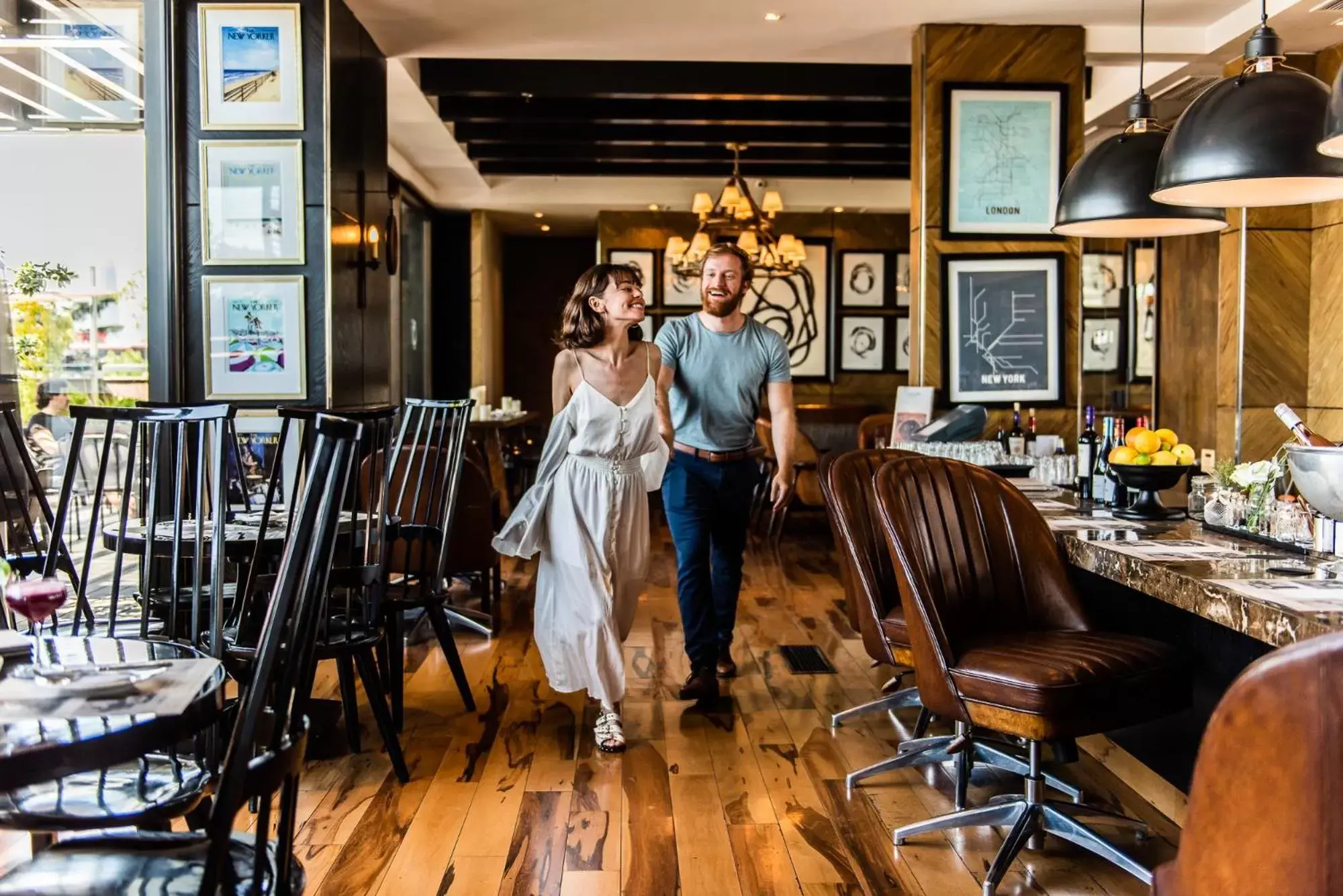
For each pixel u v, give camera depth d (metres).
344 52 5.15
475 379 11.19
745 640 4.84
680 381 3.82
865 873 2.48
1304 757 1.08
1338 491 2.08
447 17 5.46
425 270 10.88
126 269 4.67
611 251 11.33
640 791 2.99
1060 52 5.62
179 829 2.61
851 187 11.02
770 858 2.55
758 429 8.42
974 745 2.99
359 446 1.61
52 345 4.57
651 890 2.38
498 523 6.06
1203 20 5.55
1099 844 2.41
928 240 5.62
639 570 3.44
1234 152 2.49
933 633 2.43
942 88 5.59
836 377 11.54
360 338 5.47
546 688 4.06
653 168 10.16
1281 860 1.11
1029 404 5.64
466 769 3.16
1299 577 2.07
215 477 2.41
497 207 11.01
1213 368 6.75
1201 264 6.65
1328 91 2.51
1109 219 3.17
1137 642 2.50
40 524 4.41
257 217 4.82
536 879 2.43
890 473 2.66
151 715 1.42
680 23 5.57
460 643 4.78
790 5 5.29
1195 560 2.28
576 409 3.29
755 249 9.11
